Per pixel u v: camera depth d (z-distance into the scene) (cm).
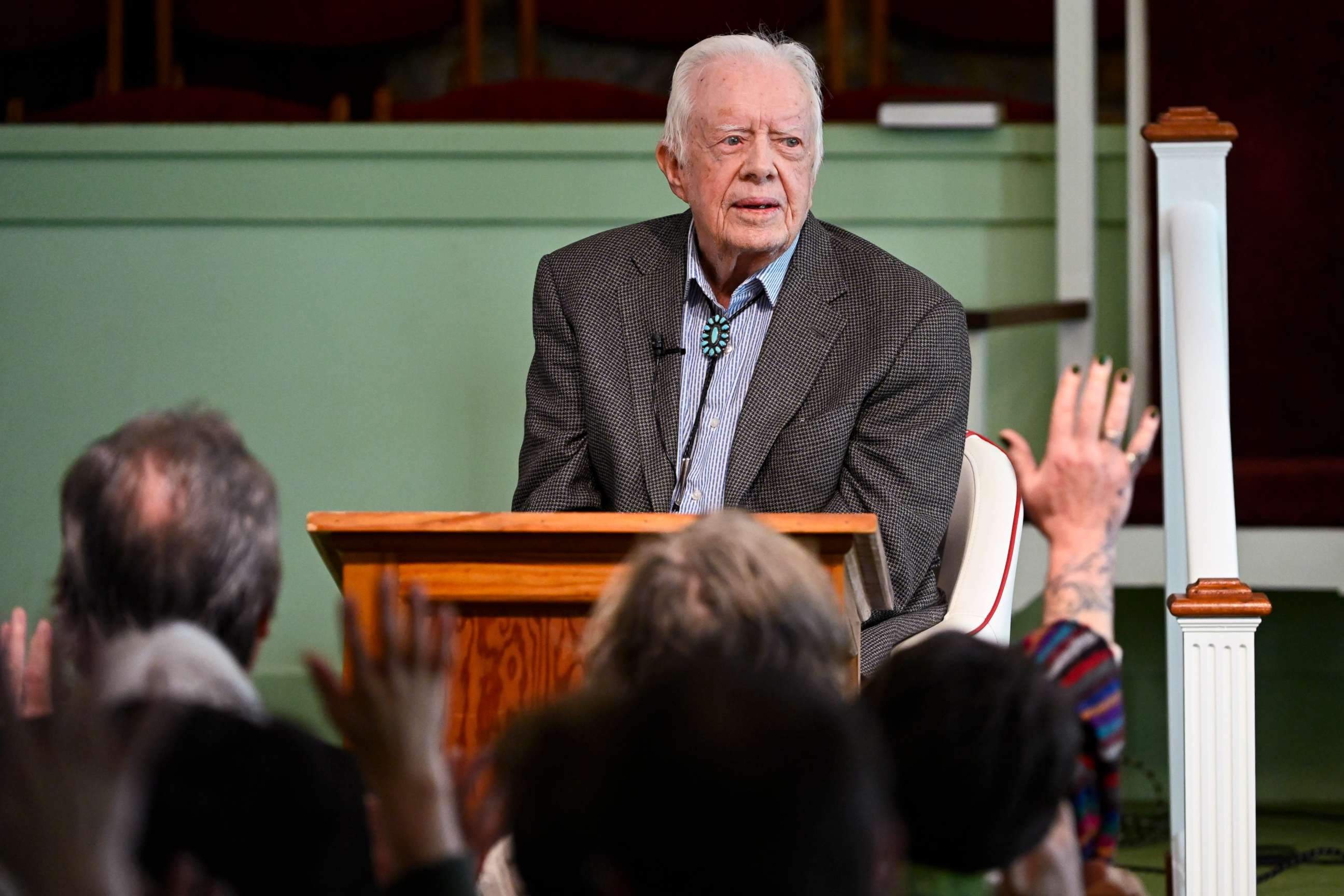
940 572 970
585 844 344
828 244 979
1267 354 1414
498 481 1315
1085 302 1348
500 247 1320
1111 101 1833
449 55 1947
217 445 498
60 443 1309
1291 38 1407
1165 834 1307
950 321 935
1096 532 874
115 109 1506
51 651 495
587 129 1318
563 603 662
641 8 1875
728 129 927
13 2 1809
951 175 1361
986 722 426
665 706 344
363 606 659
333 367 1317
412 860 409
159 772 391
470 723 663
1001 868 431
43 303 1312
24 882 349
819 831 331
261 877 393
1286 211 1411
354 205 1313
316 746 418
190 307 1313
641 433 933
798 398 921
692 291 961
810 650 477
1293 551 1301
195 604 484
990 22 1856
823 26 1939
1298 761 1407
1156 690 1413
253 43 1853
